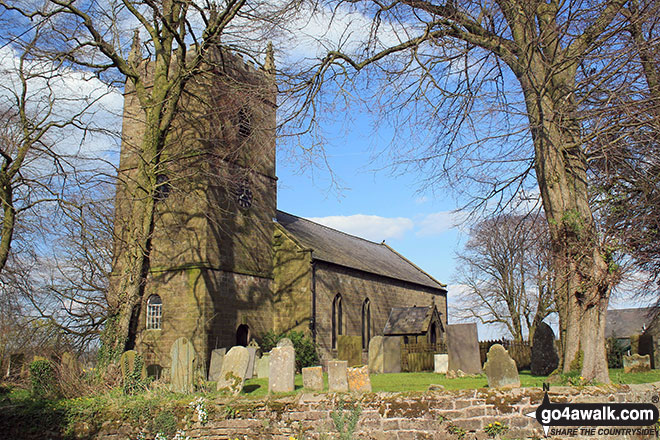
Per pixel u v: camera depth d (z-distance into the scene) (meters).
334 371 14.56
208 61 23.75
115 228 26.62
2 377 22.03
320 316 33.69
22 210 23.03
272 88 18.03
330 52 17.22
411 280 47.50
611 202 17.16
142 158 21.88
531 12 14.33
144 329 29.34
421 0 16.34
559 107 14.50
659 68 13.34
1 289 26.03
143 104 23.39
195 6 22.67
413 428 13.16
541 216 19.97
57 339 25.50
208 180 29.16
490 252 41.16
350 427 13.28
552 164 15.57
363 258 44.56
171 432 14.48
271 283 33.84
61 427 15.00
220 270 29.61
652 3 13.26
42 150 21.70
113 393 16.42
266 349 31.64
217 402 14.63
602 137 14.16
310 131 17.94
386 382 17.62
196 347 27.75
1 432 15.20
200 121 28.94
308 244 36.34
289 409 13.99
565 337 15.32
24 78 22.05
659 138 13.10
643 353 23.27
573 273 15.04
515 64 15.98
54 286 26.75
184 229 29.45
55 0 21.22
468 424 12.93
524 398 12.91
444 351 28.78
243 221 32.09
